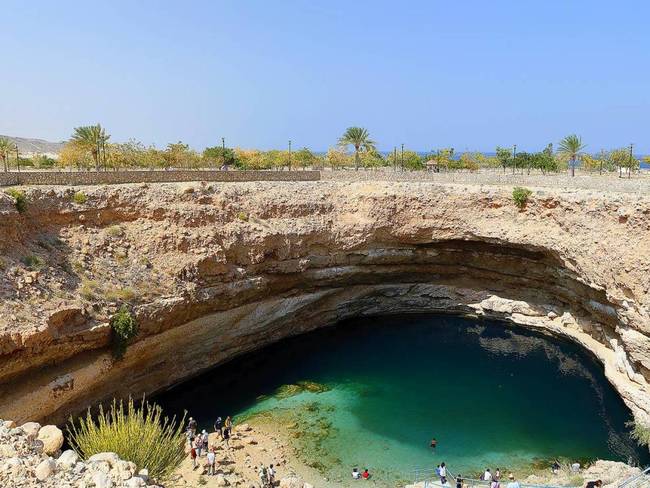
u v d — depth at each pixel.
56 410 29.61
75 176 38.25
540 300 50.56
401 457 30.42
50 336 27.86
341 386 39.66
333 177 56.53
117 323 31.62
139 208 37.72
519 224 45.19
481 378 41.16
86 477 13.10
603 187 40.50
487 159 106.75
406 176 54.78
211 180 47.34
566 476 27.78
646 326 32.44
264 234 42.47
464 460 30.08
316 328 51.59
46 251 31.95
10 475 12.65
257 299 43.66
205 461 28.66
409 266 53.03
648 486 23.64
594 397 37.75
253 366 43.28
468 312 54.44
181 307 36.00
